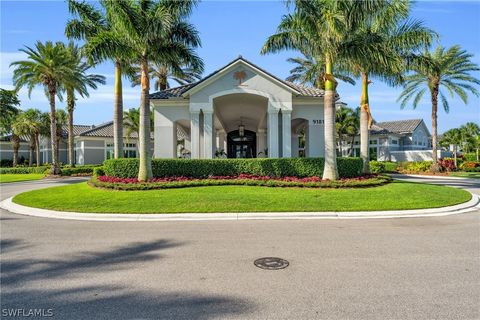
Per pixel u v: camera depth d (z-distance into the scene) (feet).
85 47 54.65
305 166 57.57
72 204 40.75
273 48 56.65
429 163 115.44
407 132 159.12
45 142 176.65
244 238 26.16
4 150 181.27
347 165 58.34
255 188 49.57
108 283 16.92
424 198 43.01
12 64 93.66
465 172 114.83
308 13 49.47
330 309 13.87
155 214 36.24
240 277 17.62
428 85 107.14
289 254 21.71
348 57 51.85
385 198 42.39
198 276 17.81
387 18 54.60
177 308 14.06
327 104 53.67
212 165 58.54
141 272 18.49
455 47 100.48
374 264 19.62
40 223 32.89
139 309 13.98
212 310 13.85
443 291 15.65
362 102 64.80
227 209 37.45
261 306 14.19
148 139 54.19
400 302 14.49
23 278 17.65
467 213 37.70
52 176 101.81
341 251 22.35
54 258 21.22
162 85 101.04
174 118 71.77
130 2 50.49
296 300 14.75
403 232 28.09
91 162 151.43
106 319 13.14
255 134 116.98
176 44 54.90
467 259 20.57
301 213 36.22
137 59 56.85
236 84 67.36
